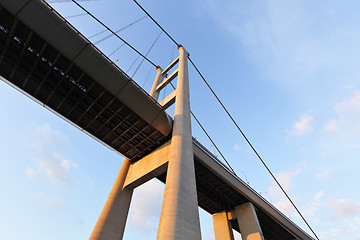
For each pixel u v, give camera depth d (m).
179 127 23.50
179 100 26.61
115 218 22.48
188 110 26.41
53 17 17.36
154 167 23.55
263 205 36.72
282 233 44.38
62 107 23.02
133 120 24.05
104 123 24.28
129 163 28.61
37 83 21.03
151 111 23.03
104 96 21.91
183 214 16.36
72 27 18.19
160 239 14.82
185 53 36.75
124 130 25.25
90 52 19.06
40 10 16.89
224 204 37.16
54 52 18.97
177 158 20.08
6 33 17.97
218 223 37.34
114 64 20.31
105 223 21.45
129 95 21.62
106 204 23.55
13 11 16.28
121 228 22.47
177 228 15.32
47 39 17.59
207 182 32.25
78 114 23.72
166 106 29.17
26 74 20.31
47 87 21.38
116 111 22.94
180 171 18.91
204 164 28.02
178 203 16.72
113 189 25.27
